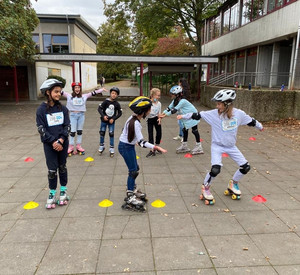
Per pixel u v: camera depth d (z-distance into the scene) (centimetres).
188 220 367
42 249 304
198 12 2105
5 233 335
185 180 509
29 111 1414
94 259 288
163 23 2116
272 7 1584
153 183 493
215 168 394
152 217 374
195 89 2308
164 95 2575
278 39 1562
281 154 686
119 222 361
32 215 378
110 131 644
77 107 642
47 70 2122
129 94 2545
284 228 348
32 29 1493
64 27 2522
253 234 335
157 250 303
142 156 662
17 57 1378
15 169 565
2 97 1931
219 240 322
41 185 482
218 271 271
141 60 1691
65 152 393
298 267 278
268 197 438
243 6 1995
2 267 275
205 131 975
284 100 1080
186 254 296
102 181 501
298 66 1347
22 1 1381
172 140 832
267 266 279
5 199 427
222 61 2625
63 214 381
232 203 417
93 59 1669
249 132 945
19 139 835
